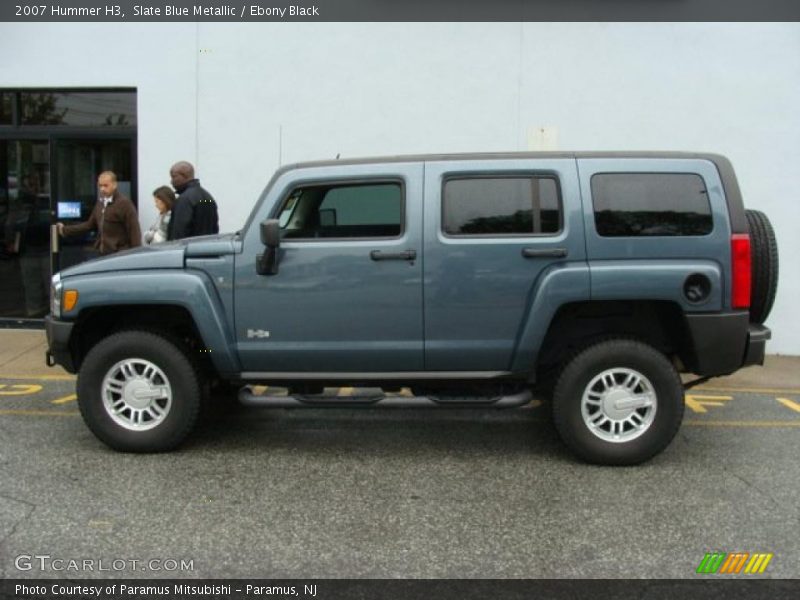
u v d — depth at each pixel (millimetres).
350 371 5074
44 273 9594
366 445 5535
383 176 4965
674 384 4914
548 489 4656
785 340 8742
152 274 5020
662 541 3943
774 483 4770
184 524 4117
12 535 3961
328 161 5082
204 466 5027
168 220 8070
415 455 5312
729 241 4840
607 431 5012
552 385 5293
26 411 6305
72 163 9422
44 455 5199
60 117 9352
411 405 5086
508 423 6137
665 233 4867
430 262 4914
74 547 3836
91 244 9391
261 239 4871
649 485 4727
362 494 4566
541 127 8703
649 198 4891
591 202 4879
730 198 4883
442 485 4723
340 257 4938
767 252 5062
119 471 4906
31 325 9594
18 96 9352
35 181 9492
